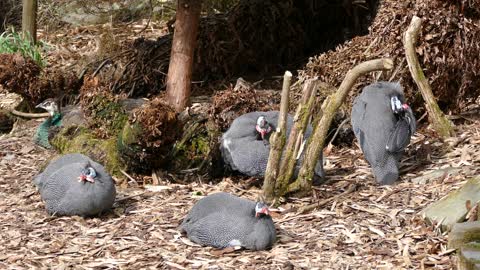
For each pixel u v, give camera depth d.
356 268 6.52
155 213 7.81
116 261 6.84
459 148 8.67
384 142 8.01
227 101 8.81
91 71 12.01
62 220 7.73
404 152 8.80
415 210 7.43
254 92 9.00
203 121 8.95
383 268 6.50
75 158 8.16
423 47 9.18
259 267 6.60
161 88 11.92
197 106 10.87
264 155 8.05
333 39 12.71
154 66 11.95
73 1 16.45
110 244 7.18
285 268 6.55
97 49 13.60
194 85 12.03
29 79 11.30
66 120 9.77
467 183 7.28
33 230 7.55
